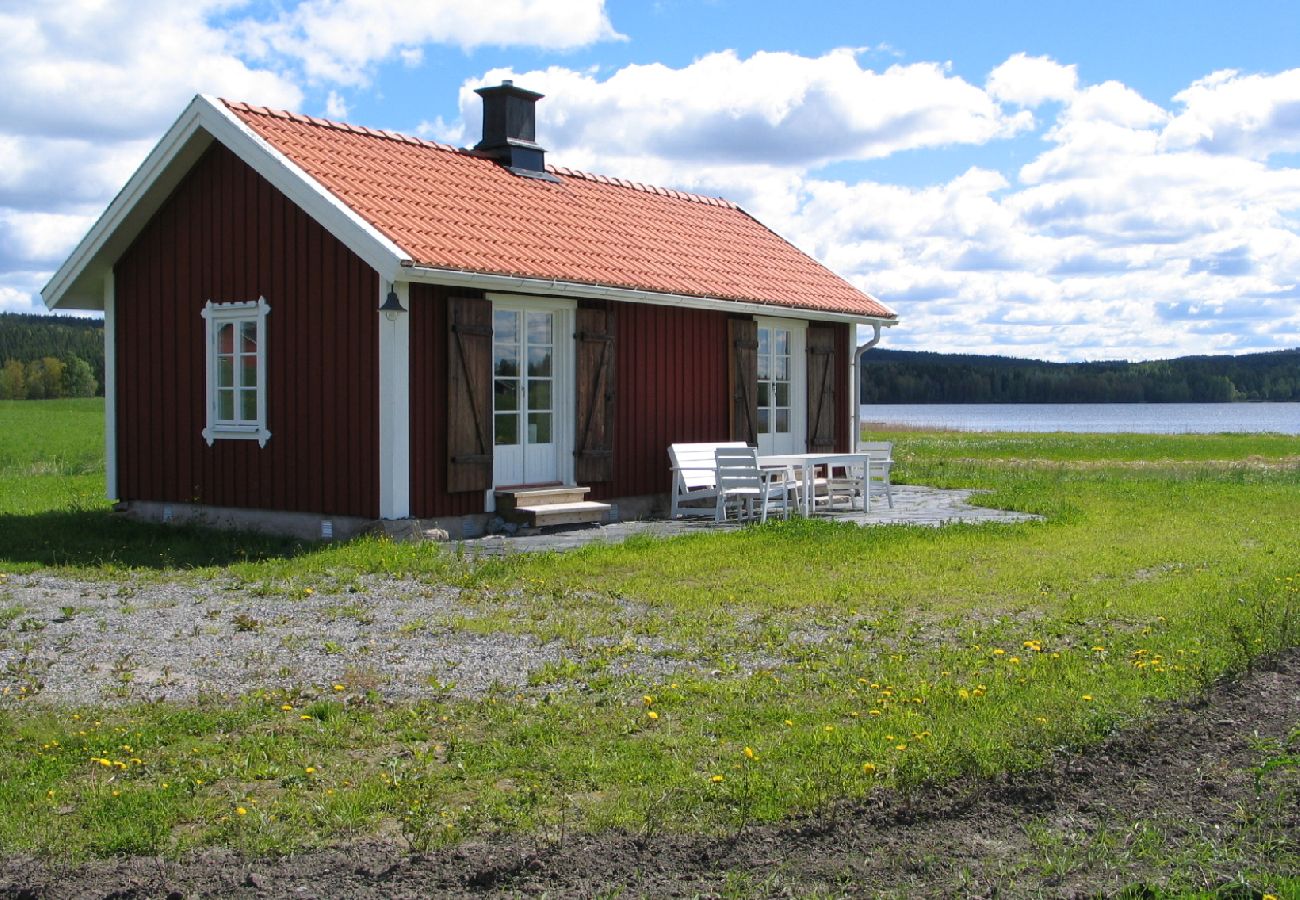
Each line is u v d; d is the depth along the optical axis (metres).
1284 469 27.58
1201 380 147.50
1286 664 7.60
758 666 7.81
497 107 17.81
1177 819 5.29
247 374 14.86
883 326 20.73
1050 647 8.29
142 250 15.87
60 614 9.55
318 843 5.01
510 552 12.52
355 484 13.64
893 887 4.65
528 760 5.96
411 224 13.85
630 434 16.41
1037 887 4.65
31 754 6.09
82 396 81.81
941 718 6.52
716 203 21.75
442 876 4.72
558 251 15.44
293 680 7.53
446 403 13.91
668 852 4.93
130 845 4.98
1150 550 12.73
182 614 9.55
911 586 10.56
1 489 20.95
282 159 13.75
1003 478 24.00
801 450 19.75
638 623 9.09
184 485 15.50
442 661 7.98
